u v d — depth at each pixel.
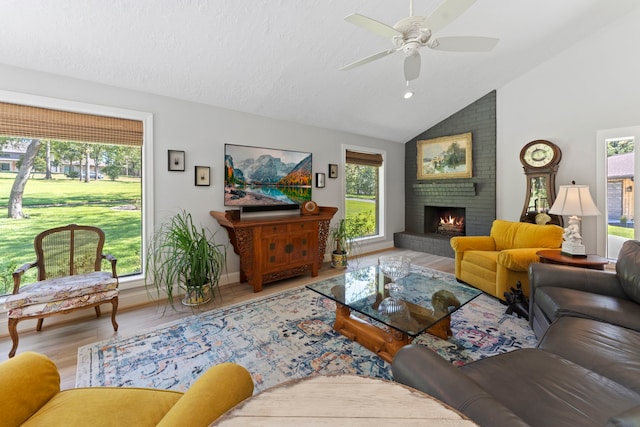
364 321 2.28
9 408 0.87
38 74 2.39
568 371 1.15
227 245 3.55
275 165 3.93
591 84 3.68
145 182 2.95
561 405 0.97
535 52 3.79
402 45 1.81
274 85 3.24
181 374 1.80
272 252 3.44
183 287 2.88
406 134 5.45
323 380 0.84
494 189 4.61
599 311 1.62
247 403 0.74
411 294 2.28
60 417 0.90
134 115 2.85
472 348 2.07
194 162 3.24
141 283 2.92
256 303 2.93
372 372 1.82
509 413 0.75
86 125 2.63
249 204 3.70
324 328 2.39
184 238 2.83
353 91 3.72
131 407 0.95
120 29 2.18
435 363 0.98
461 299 2.14
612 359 1.22
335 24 2.57
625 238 3.54
